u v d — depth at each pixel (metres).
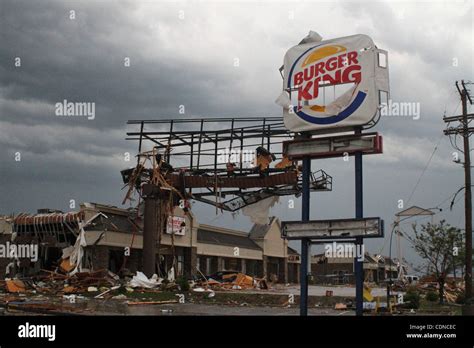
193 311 24.45
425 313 24.16
